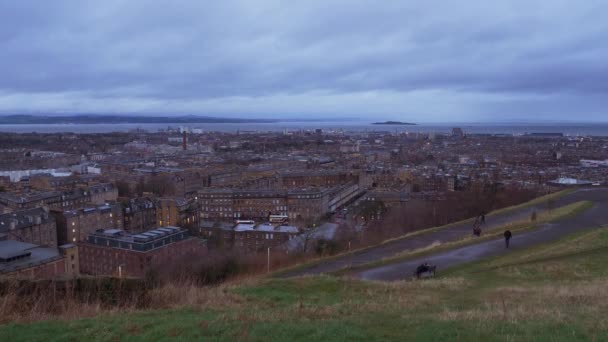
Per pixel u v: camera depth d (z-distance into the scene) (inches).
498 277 1552.7
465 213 4424.2
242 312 965.8
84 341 745.0
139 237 4050.2
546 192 5826.8
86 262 4163.4
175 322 831.1
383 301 1199.6
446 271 1690.5
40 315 916.6
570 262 1667.1
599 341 732.7
